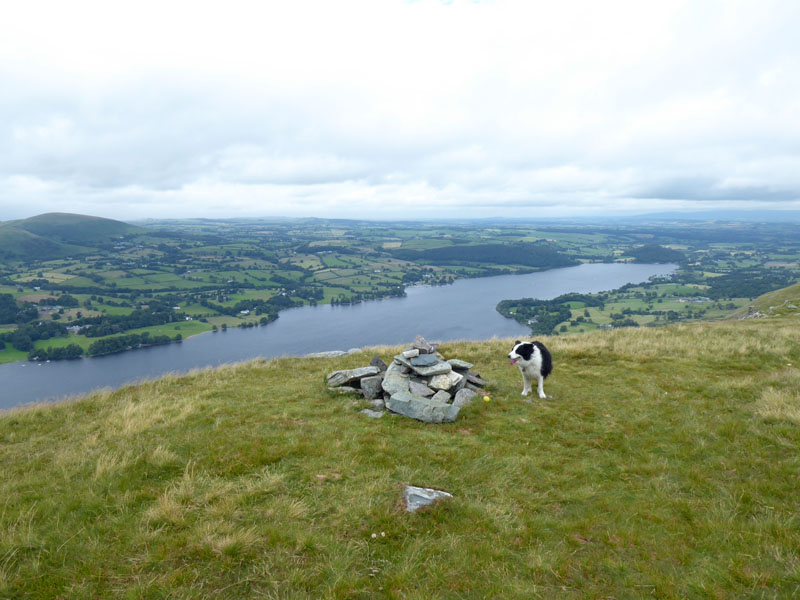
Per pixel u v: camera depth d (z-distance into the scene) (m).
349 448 9.05
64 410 13.14
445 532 6.31
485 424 10.97
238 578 5.18
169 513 6.37
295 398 13.00
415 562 5.60
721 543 6.09
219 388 14.70
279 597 4.88
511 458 8.95
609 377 15.30
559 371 16.38
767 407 10.82
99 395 14.82
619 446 9.71
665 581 5.36
